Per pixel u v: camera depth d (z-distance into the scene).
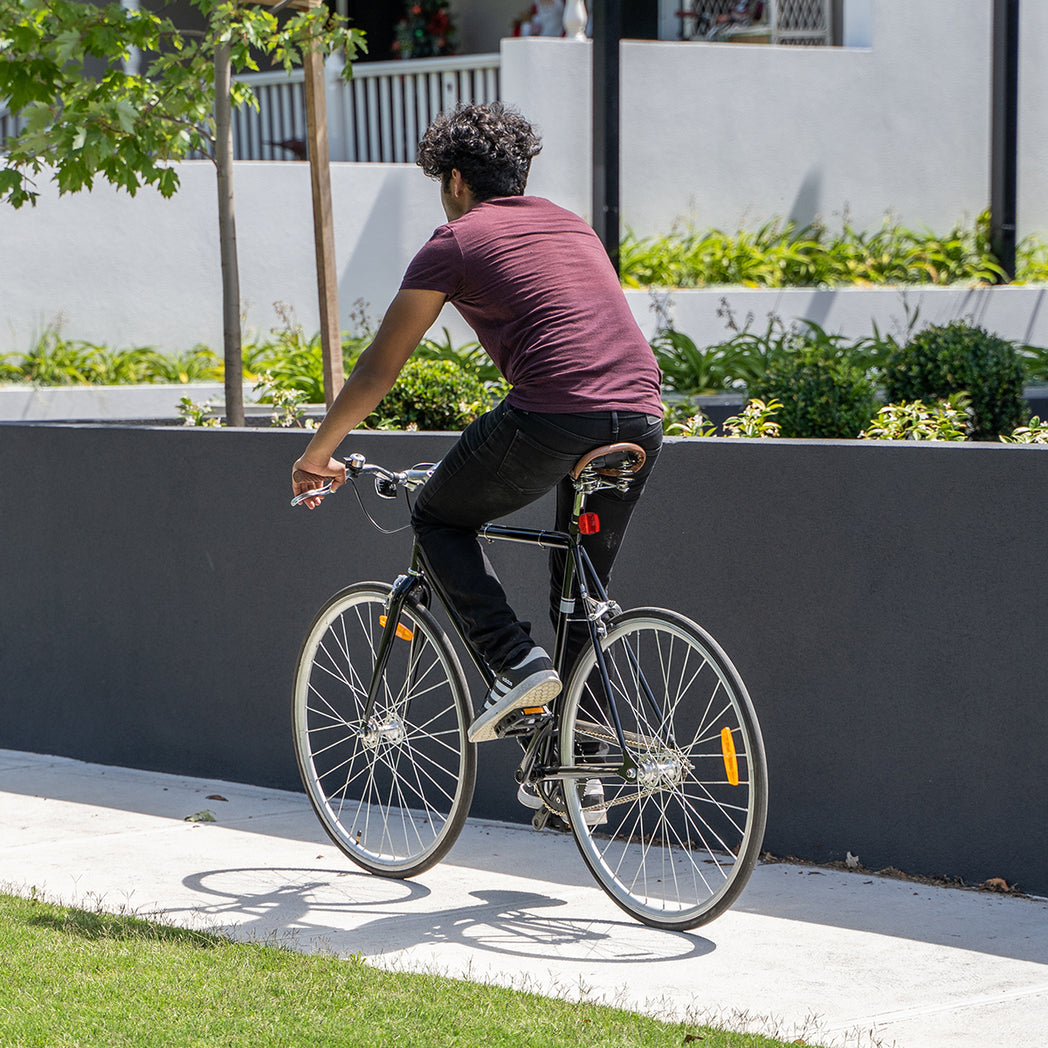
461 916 8.78
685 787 10.14
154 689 12.61
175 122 14.70
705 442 9.85
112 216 22.92
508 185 8.84
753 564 9.74
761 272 25.98
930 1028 6.96
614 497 8.71
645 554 10.13
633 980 7.68
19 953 7.86
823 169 28.55
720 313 23.02
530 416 8.16
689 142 27.08
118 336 23.08
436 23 30.94
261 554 11.91
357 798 11.60
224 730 12.26
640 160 26.64
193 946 8.02
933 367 17.47
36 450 13.07
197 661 12.34
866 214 29.12
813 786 9.67
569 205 25.30
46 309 22.53
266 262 24.00
